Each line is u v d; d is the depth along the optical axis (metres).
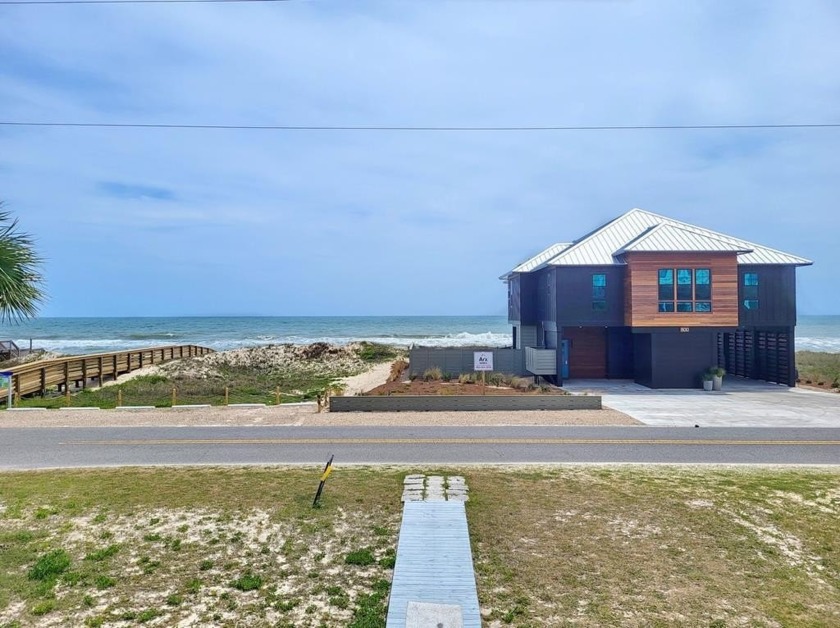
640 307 24.83
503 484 11.08
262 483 11.18
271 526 9.13
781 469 12.21
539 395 20.25
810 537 8.80
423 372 28.23
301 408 20.41
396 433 15.89
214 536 8.79
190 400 24.09
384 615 6.72
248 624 6.58
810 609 6.92
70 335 90.69
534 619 6.63
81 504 10.07
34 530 9.02
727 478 11.52
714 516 9.54
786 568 7.89
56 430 16.48
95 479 11.52
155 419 18.17
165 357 41.38
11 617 6.70
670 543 8.56
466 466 12.39
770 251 27.20
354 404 19.56
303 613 6.79
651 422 17.42
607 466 12.41
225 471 12.06
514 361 28.27
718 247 24.98
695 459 13.07
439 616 6.61
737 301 25.00
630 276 25.02
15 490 10.82
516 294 32.69
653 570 7.77
